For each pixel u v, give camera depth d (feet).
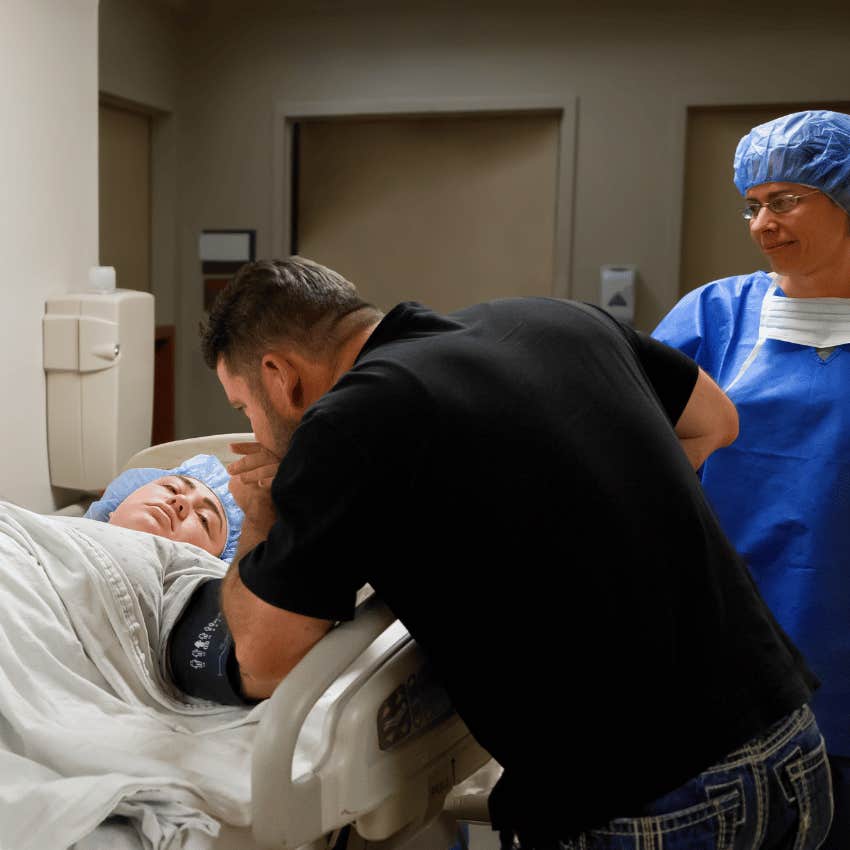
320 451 2.93
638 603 3.09
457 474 2.97
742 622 3.39
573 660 3.04
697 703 3.17
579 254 12.67
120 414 8.27
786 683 3.38
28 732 4.05
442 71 12.74
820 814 3.50
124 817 3.76
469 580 3.02
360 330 3.53
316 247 13.94
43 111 7.93
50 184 8.08
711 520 3.49
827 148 5.14
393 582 3.10
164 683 4.81
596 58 12.30
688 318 6.06
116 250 12.88
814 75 11.77
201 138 13.51
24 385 7.94
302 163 13.79
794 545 5.43
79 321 8.05
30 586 4.71
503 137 13.12
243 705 4.64
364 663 3.71
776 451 5.51
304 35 13.07
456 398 3.02
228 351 3.62
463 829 5.44
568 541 3.03
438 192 13.46
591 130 12.43
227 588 3.49
